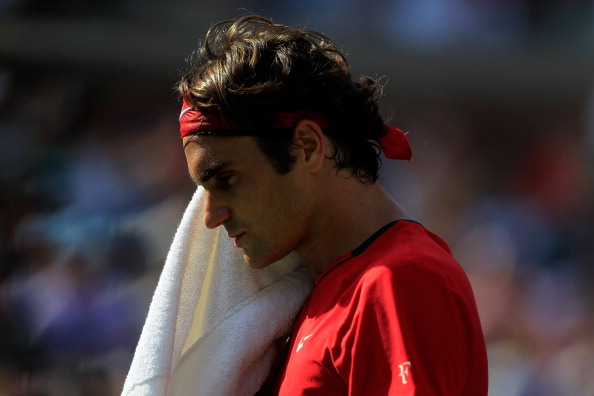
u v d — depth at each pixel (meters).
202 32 21.36
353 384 4.99
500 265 22.19
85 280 18.77
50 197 20.20
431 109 23.16
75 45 20.91
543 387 19.27
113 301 18.56
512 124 23.53
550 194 23.42
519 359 19.83
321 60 5.50
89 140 21.20
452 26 22.72
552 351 20.11
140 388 5.62
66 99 21.16
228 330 5.91
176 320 5.83
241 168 5.34
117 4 21.19
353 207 5.62
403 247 5.22
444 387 4.82
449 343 4.89
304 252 5.79
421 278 4.98
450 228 22.91
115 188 20.62
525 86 23.09
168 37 21.19
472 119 23.47
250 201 5.40
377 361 4.93
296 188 5.42
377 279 5.02
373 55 22.12
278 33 5.53
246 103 5.19
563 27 23.30
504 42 22.81
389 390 4.85
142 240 19.67
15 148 20.52
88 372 17.86
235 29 5.71
